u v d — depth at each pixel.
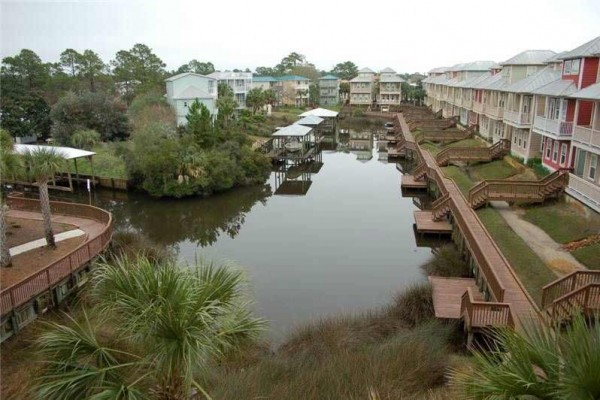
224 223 29.52
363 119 83.12
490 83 44.59
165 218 31.00
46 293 15.60
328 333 13.63
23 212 25.17
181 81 57.00
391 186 39.28
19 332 14.24
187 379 5.69
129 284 6.19
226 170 37.28
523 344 5.18
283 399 9.06
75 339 6.04
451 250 22.25
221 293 6.46
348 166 48.66
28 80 60.28
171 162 35.22
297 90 100.62
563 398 4.53
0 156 18.47
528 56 39.97
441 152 38.44
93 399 5.46
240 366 10.59
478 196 25.58
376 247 24.44
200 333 5.85
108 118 48.09
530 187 25.00
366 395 9.25
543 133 28.06
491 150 37.53
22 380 9.71
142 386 6.19
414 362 10.84
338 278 20.33
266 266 21.84
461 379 5.77
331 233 26.97
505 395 4.86
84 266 17.81
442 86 73.75
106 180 36.56
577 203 23.17
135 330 5.95
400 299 16.03
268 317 16.55
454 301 15.75
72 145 43.53
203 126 40.84
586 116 24.67
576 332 4.81
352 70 137.38
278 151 49.38
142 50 81.62
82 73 73.50
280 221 29.67
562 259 18.75
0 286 15.98
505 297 15.10
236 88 78.56
